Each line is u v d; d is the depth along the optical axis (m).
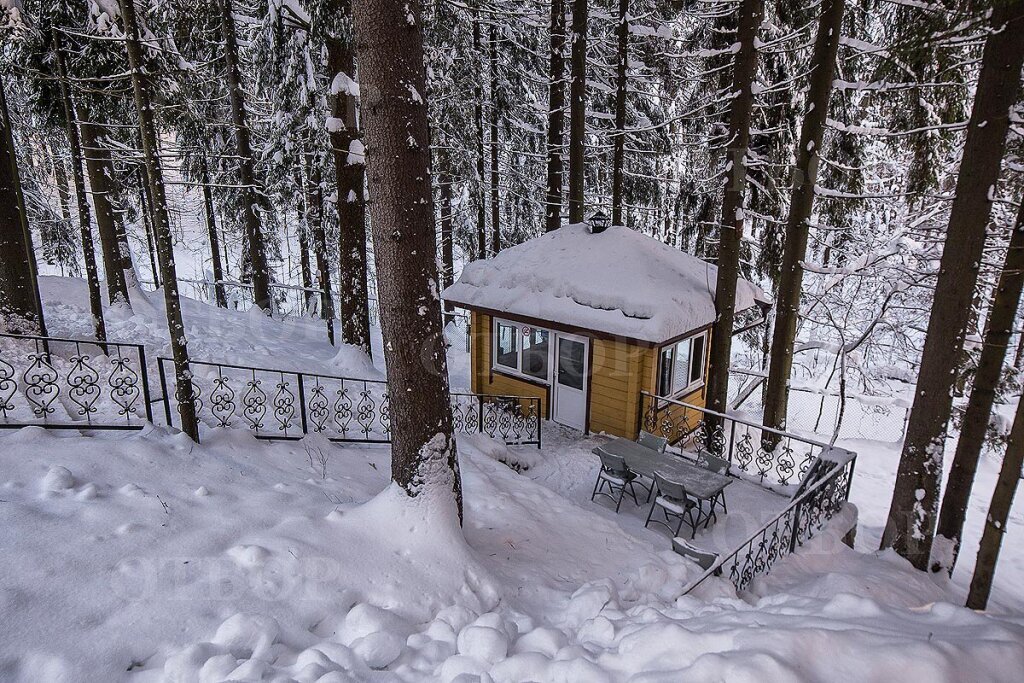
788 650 2.90
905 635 3.18
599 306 10.09
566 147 17.59
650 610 4.14
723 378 10.35
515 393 11.91
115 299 13.33
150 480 4.89
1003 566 8.77
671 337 9.39
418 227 4.48
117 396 7.16
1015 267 5.91
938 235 13.25
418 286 4.55
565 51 14.85
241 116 15.85
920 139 10.09
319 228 16.73
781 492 8.43
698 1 12.62
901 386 17.73
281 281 28.73
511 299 11.11
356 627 3.70
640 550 6.06
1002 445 12.51
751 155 12.30
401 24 4.15
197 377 8.92
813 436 14.04
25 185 19.16
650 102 17.55
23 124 14.93
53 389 6.92
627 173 17.55
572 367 10.89
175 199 32.12
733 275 10.01
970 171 5.87
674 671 2.84
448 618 3.95
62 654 3.09
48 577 3.55
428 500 4.71
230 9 14.80
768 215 13.88
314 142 13.20
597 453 8.01
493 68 16.48
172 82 12.15
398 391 4.68
